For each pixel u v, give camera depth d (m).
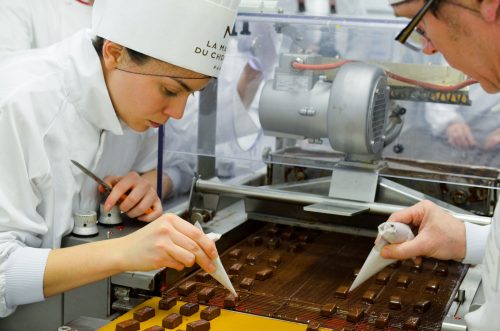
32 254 1.39
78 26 2.23
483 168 1.59
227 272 1.54
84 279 1.36
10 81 1.49
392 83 1.62
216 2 1.39
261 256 1.65
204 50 1.42
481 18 1.03
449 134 1.62
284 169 1.76
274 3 1.66
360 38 1.62
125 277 1.39
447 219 1.44
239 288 1.47
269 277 1.53
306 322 1.32
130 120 1.54
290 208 1.76
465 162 1.62
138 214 1.62
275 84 1.63
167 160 1.76
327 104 1.57
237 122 1.71
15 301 1.40
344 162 1.63
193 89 1.46
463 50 1.08
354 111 1.49
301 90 1.60
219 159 1.74
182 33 1.39
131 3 1.39
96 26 1.48
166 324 1.29
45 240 1.54
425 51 1.18
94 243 1.39
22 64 1.53
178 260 1.29
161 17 1.38
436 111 1.61
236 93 1.69
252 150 1.71
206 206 1.75
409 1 1.12
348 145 1.54
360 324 1.32
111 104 1.52
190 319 1.33
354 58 1.64
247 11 1.66
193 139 1.74
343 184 1.61
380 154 1.64
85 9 2.24
